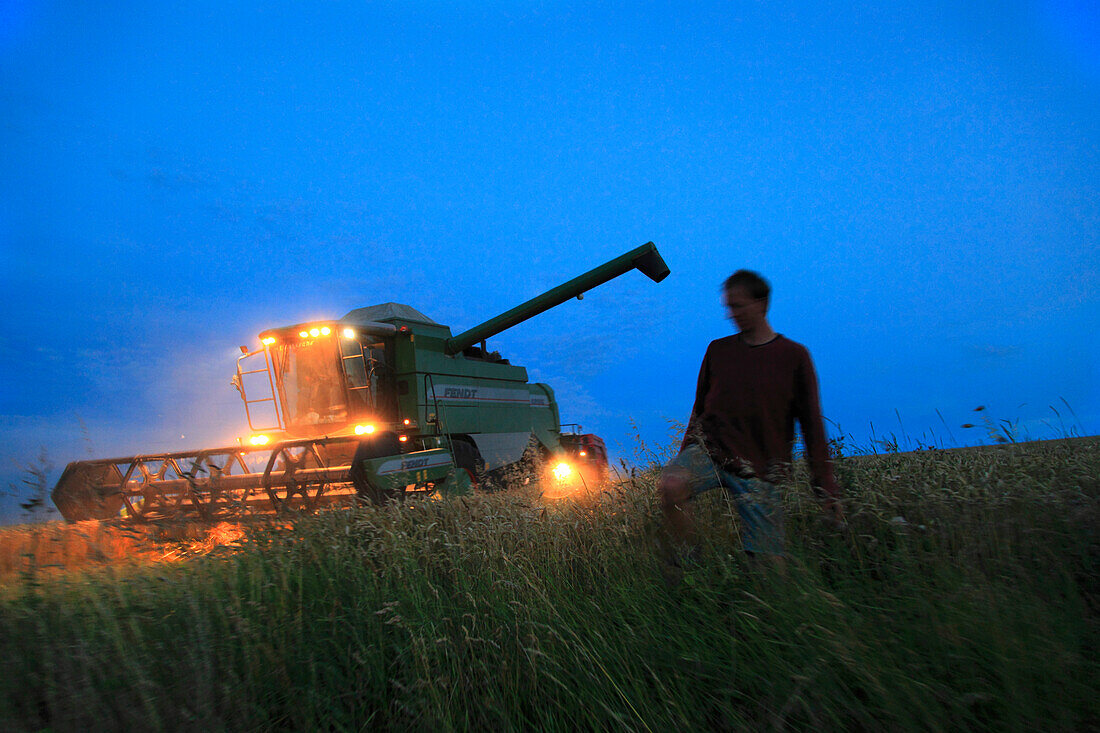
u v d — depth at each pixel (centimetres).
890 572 262
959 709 176
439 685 230
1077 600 230
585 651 229
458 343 1202
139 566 380
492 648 255
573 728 222
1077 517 266
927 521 292
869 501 309
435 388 1108
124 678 233
